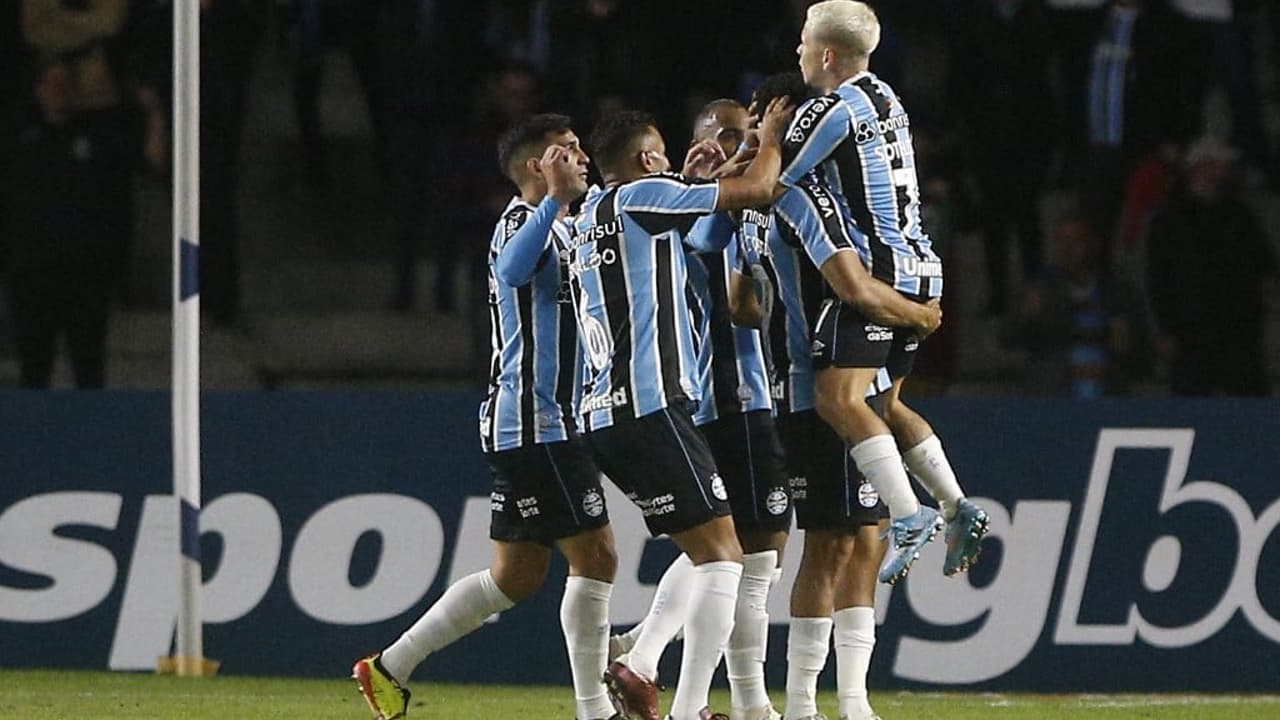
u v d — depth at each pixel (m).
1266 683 29.80
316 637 29.78
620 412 20.08
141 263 45.53
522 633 29.53
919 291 20.53
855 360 20.34
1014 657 29.61
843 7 20.88
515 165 22.17
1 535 30.02
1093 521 29.84
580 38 41.47
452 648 29.55
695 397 20.36
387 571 29.88
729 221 22.03
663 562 29.44
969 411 29.83
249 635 29.83
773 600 29.23
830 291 20.61
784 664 29.22
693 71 41.56
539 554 22.62
